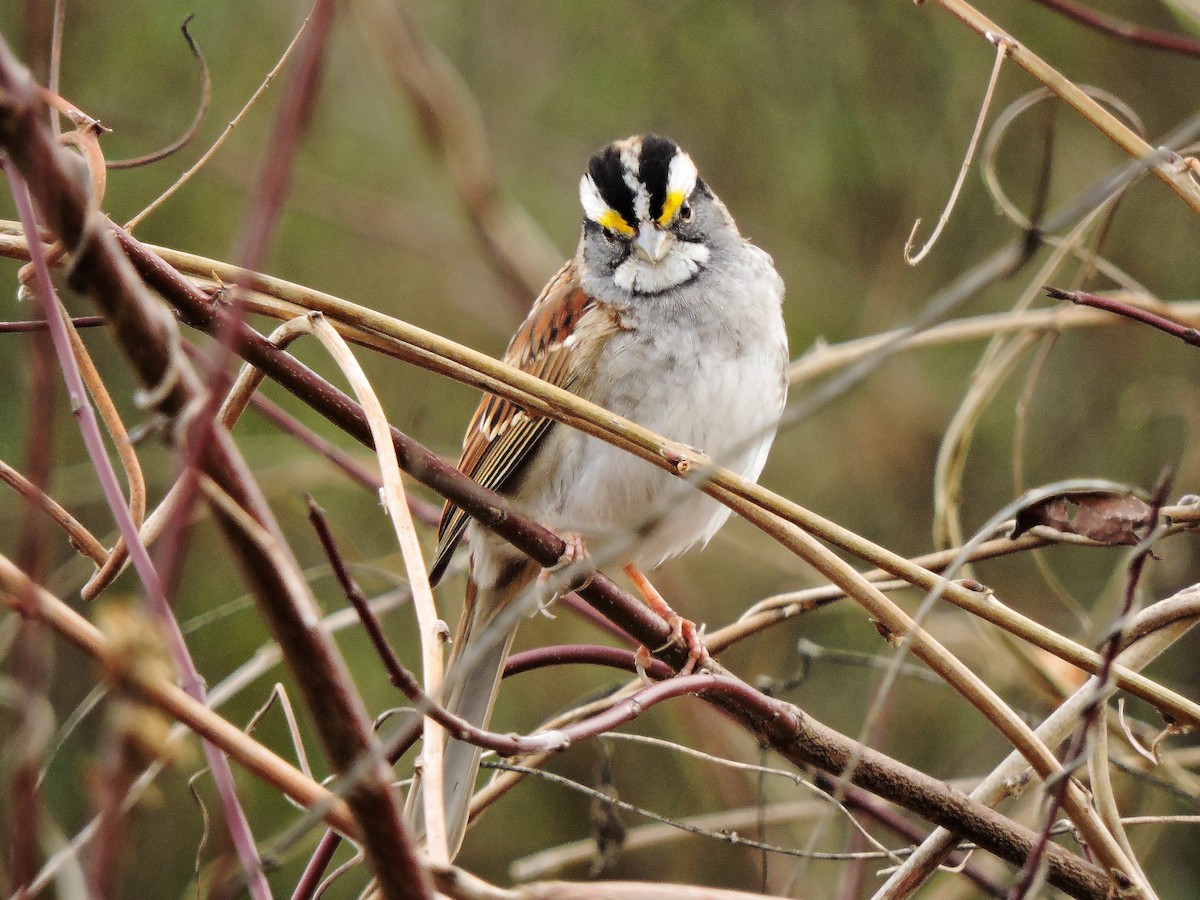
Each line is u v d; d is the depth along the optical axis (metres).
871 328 11.88
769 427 4.46
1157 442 11.30
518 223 12.29
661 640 5.91
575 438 7.32
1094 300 5.29
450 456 11.09
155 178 11.41
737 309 7.50
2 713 4.80
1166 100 11.52
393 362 11.80
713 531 7.71
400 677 3.78
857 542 4.90
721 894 3.94
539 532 5.42
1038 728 5.16
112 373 10.23
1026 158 11.85
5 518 9.59
